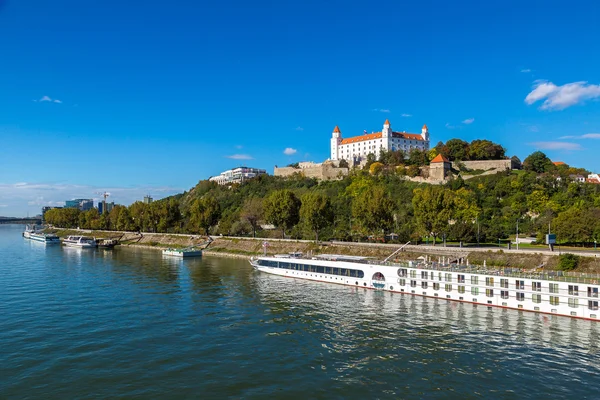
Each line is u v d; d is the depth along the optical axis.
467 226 134.38
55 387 45.41
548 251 102.88
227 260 154.62
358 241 155.00
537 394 44.72
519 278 77.00
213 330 64.88
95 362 51.94
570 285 71.44
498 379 48.16
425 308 78.81
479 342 59.97
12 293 89.88
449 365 52.03
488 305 80.38
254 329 65.56
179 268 130.88
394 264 96.88
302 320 70.75
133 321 69.06
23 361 51.97
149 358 53.41
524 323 68.75
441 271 86.69
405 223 175.12
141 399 43.06
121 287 97.25
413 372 49.94
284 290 95.50
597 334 63.03
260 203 199.62
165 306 79.06
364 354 55.47
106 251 193.25
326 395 44.16
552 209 165.00
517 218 163.75
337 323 69.06
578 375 49.22
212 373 49.22
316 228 158.38
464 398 43.75
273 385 46.34
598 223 116.12
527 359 53.88
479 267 93.00
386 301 84.56
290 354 55.31
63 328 64.94
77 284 101.00
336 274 103.69
